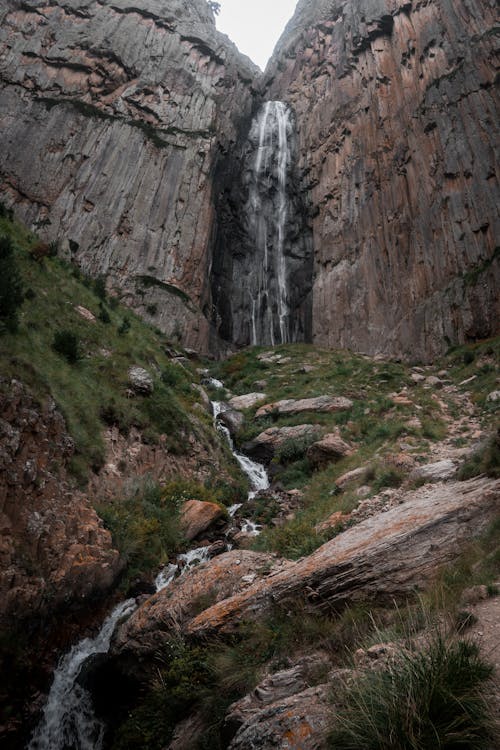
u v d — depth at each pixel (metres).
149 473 12.14
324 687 3.98
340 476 12.80
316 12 54.06
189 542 10.43
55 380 10.97
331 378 24.12
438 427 15.03
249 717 4.04
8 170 33.31
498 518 5.86
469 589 4.69
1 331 9.90
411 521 6.43
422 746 2.82
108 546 8.62
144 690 6.39
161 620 6.83
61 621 7.30
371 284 33.12
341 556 6.20
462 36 32.06
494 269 24.81
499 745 2.81
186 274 33.94
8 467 7.21
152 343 22.20
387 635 4.45
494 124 28.00
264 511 12.00
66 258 30.69
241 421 19.02
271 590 6.28
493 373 19.50
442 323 26.38
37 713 6.35
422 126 32.22
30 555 7.02
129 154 35.94
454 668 3.20
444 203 29.05
